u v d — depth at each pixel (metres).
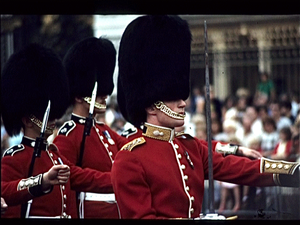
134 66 10.54
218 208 16.53
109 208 13.29
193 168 10.32
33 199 11.63
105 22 25.27
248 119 23.86
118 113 23.23
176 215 9.96
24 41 19.27
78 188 12.52
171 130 10.26
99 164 13.77
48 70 12.89
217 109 26.70
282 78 31.11
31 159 11.70
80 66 14.30
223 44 31.69
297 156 20.55
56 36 20.89
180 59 10.51
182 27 10.64
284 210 13.16
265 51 31.30
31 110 12.48
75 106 14.08
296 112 25.55
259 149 22.77
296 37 30.78
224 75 31.84
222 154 11.49
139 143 10.10
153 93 10.34
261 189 14.27
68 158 13.46
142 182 9.90
